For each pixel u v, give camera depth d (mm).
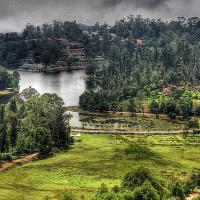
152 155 182875
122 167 164875
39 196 129500
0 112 199125
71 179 147500
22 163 171625
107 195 95938
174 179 142750
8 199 126750
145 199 94812
